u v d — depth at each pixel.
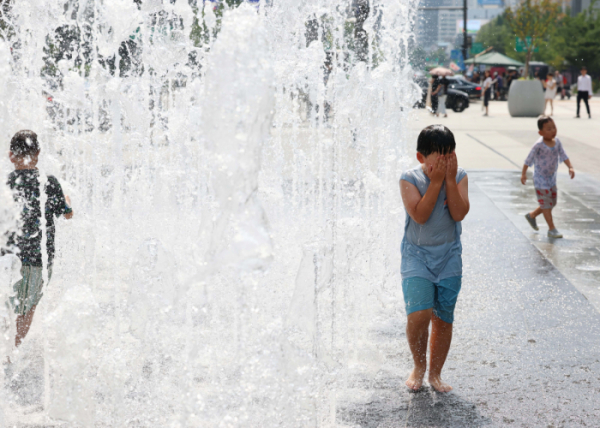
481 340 4.21
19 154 3.49
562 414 3.24
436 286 3.43
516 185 10.77
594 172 12.04
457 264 3.44
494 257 6.29
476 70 46.34
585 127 21.36
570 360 3.89
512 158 14.24
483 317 4.63
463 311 4.76
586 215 8.40
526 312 4.73
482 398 3.41
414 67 5.23
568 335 4.28
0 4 4.20
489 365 3.83
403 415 3.21
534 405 3.33
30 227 3.49
